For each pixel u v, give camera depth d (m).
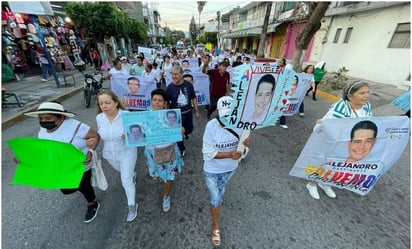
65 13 13.89
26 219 2.37
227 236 2.24
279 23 20.56
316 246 2.15
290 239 2.22
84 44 16.56
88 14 13.70
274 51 23.89
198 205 2.67
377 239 2.26
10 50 9.34
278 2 21.98
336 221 2.48
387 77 10.16
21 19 9.55
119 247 2.09
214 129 1.79
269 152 4.10
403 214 2.62
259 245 2.15
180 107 3.62
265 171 3.46
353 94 2.26
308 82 5.05
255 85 1.60
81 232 2.23
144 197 2.80
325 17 14.45
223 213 2.55
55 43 12.20
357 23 11.88
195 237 2.22
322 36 14.91
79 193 2.82
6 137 4.47
